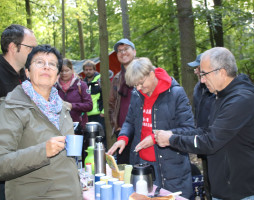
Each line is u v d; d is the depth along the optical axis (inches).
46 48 62.2
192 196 100.3
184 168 93.4
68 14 530.6
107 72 162.6
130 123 108.1
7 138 52.4
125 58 131.0
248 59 353.4
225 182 69.3
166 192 74.5
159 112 95.3
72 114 142.3
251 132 65.8
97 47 678.5
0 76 73.7
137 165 78.2
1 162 50.1
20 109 55.3
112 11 434.6
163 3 345.1
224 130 65.2
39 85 61.0
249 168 66.6
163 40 374.6
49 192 58.1
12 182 57.5
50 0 512.7
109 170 95.5
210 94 109.9
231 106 65.1
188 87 262.4
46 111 59.6
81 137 58.5
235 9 286.8
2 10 397.7
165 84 94.5
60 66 65.0
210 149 68.0
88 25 719.7
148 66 90.7
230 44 402.3
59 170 59.3
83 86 149.6
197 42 389.7
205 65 69.7
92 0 572.1
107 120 164.4
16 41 77.5
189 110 93.7
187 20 263.6
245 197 67.2
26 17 432.5
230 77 68.5
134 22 379.9
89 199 72.6
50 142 50.6
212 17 274.5
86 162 93.1
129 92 131.7
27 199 57.0
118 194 67.7
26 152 50.5
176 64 413.1
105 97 163.2
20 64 81.0
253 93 66.3
